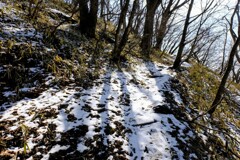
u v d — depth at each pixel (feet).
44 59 18.99
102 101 16.58
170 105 18.28
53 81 17.28
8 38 18.90
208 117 19.83
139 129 14.39
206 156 13.87
